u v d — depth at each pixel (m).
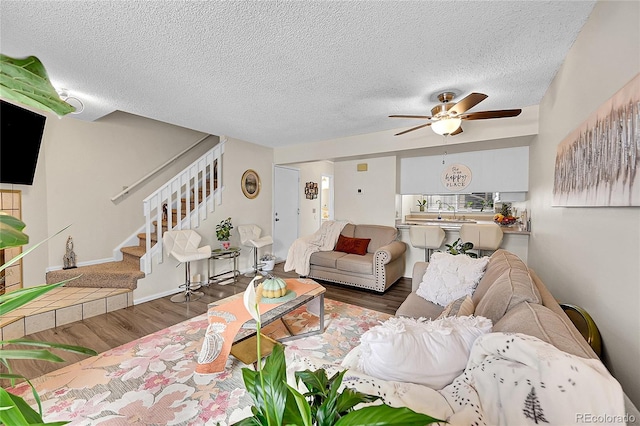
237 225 4.68
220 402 1.70
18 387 1.82
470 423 0.72
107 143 3.87
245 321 1.87
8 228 0.51
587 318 1.46
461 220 5.52
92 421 1.55
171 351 2.23
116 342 2.37
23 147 2.74
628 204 1.10
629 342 1.14
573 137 1.74
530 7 1.52
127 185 4.10
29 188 3.05
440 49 1.93
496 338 0.85
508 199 4.07
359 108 3.08
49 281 3.21
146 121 4.36
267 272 4.72
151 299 3.42
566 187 1.88
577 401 0.63
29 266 3.04
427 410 0.75
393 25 1.67
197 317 2.89
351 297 3.55
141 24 1.64
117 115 3.99
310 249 4.29
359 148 4.28
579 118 1.72
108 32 1.71
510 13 1.57
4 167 2.58
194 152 5.11
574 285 1.76
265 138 4.54
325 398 0.63
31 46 1.86
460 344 1.00
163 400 1.71
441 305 2.13
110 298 3.04
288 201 5.81
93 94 2.65
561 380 0.66
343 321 2.83
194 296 3.53
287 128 3.89
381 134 4.07
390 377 0.92
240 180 4.73
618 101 1.18
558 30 1.71
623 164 1.13
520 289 1.33
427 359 0.94
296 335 2.52
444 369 0.94
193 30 1.70
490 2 1.49
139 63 2.09
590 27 1.56
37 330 2.54
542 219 2.70
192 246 3.74
